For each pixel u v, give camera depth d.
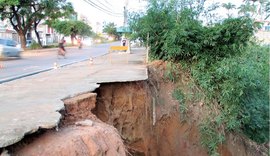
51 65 15.15
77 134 3.86
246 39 9.41
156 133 8.12
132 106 7.41
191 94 9.05
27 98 5.11
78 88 6.08
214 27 9.52
